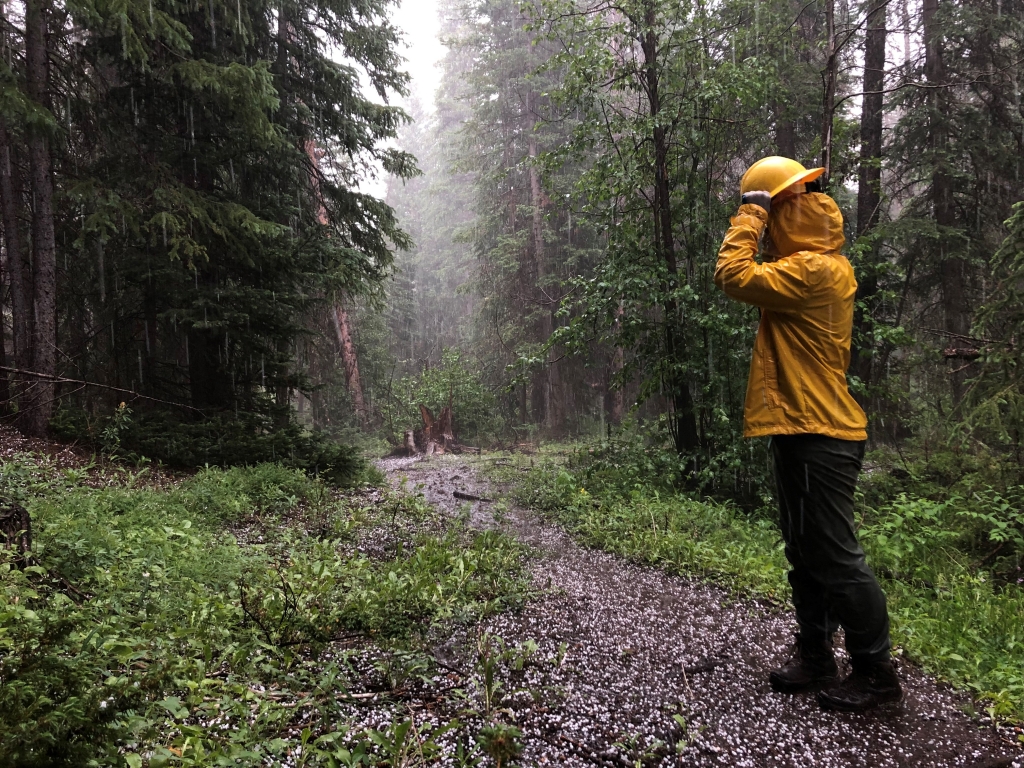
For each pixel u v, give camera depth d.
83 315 10.55
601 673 2.84
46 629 2.05
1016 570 5.09
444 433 17.62
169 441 8.07
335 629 3.19
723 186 8.96
